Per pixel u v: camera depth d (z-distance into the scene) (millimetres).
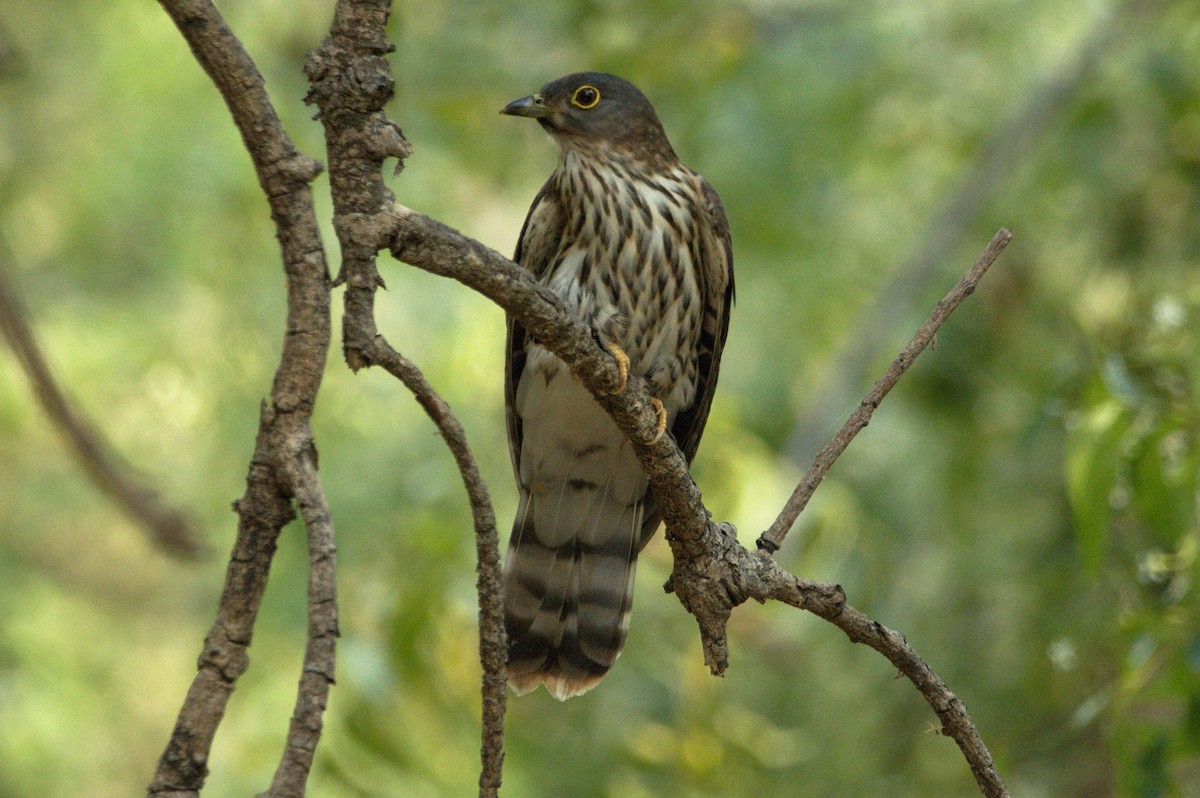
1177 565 7691
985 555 11852
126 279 14008
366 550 11188
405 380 4141
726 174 12844
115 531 17438
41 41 13742
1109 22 12391
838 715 12711
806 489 5594
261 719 10758
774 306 13891
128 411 13953
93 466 5203
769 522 10680
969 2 12875
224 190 13289
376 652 9953
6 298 5082
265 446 3844
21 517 16500
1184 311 8711
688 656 11641
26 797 14203
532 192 14227
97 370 13781
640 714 11859
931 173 13562
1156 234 11961
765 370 14094
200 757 3693
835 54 12539
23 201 13969
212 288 13781
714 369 8828
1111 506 7711
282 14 13406
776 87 12531
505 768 11617
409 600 10344
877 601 12492
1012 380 12352
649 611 11820
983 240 12828
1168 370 8500
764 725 12055
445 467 11289
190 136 13227
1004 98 12898
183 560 5320
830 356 13914
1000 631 11836
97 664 16062
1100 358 7965
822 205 13156
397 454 11594
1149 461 7648
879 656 12336
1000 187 12828
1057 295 12430
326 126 4223
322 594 3678
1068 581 10719
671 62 13023
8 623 15102
